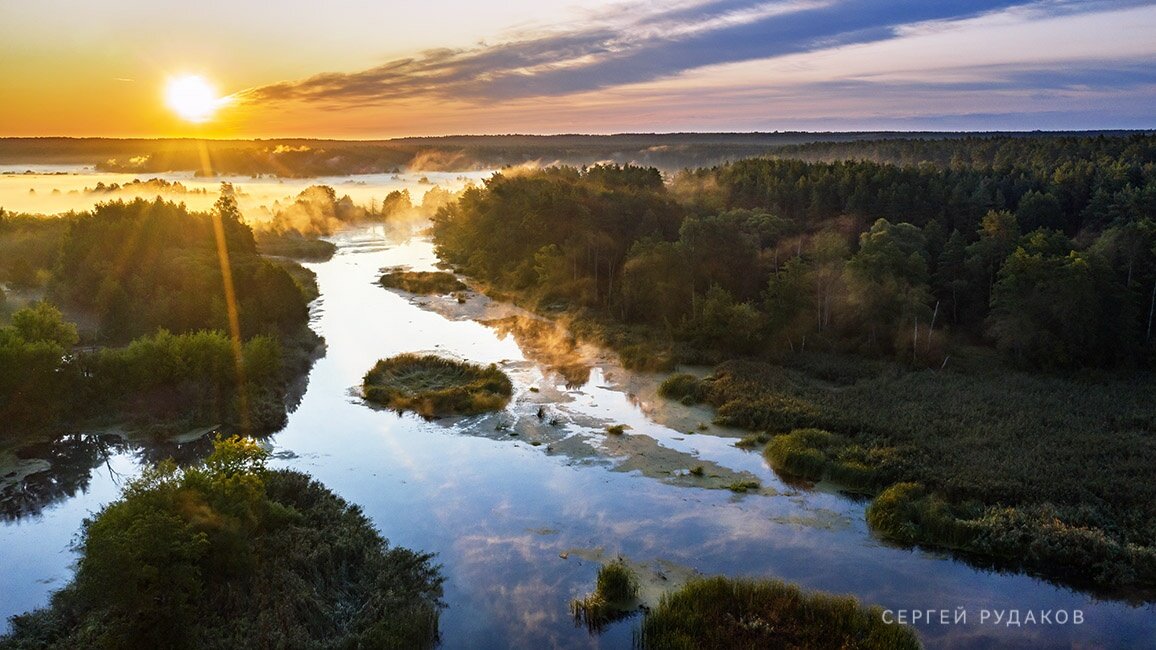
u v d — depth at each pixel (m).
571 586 31.86
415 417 51.16
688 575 32.69
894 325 63.41
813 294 67.75
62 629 27.52
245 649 25.81
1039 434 45.31
